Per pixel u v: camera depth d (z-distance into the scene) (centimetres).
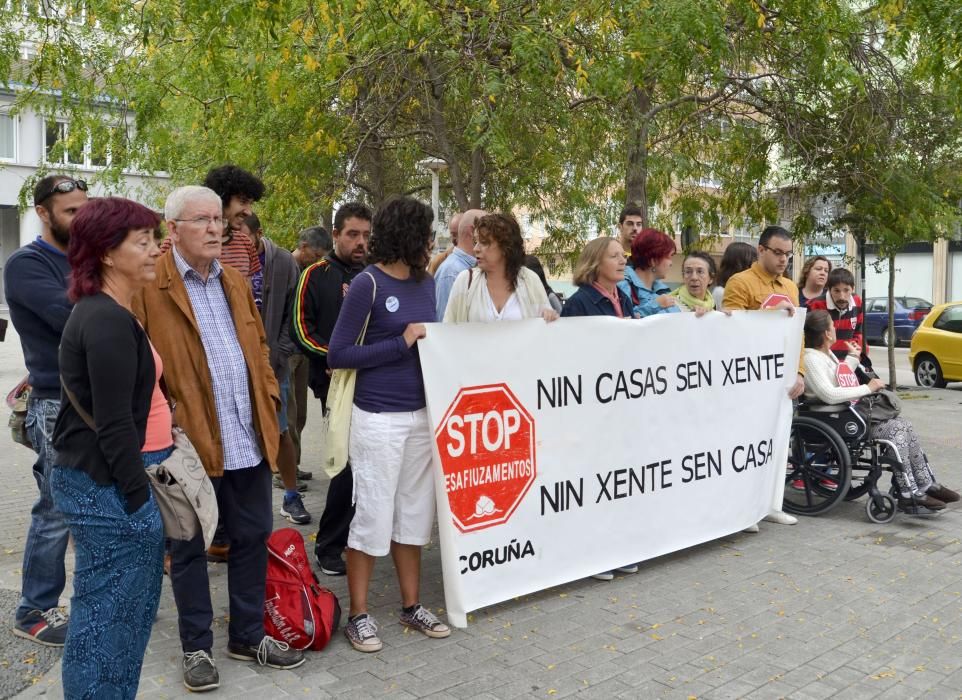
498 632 428
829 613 457
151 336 357
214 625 431
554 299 712
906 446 627
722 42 910
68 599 453
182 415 358
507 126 1023
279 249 578
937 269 3528
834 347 709
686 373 543
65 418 282
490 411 438
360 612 411
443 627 421
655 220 1458
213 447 361
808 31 1012
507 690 366
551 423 468
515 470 452
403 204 405
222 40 852
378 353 397
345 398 407
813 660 400
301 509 612
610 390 498
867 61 1205
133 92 1052
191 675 357
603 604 468
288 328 581
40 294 379
